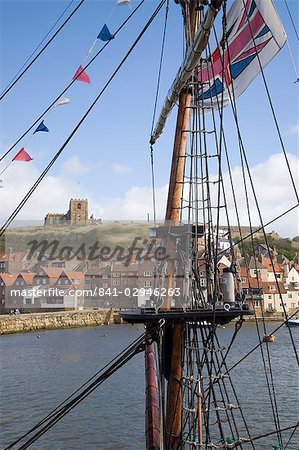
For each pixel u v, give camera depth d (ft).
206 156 31.55
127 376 124.36
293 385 107.24
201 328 28.40
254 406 89.35
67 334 249.14
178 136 31.27
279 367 130.82
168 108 35.63
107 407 94.43
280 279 328.08
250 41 34.68
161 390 26.20
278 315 302.86
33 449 73.15
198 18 31.83
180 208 30.14
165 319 25.38
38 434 26.48
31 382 120.98
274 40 33.24
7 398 104.12
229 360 143.13
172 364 28.17
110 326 294.05
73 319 289.12
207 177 30.96
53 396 105.50
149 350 43.45
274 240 548.72
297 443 69.10
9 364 150.41
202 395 28.48
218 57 37.86
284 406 89.35
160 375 26.27
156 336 27.66
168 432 27.94
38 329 271.49
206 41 26.14
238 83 37.01
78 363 149.79
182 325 28.19
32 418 88.79
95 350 181.78
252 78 35.88
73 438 77.10
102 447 73.15
